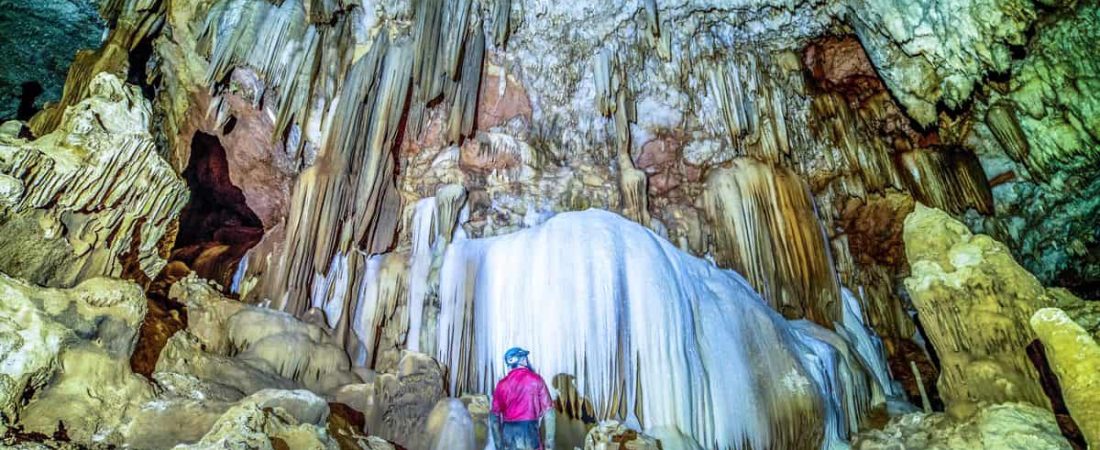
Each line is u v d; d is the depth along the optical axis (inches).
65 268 155.7
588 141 305.9
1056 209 270.1
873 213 311.7
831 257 289.4
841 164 303.1
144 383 140.0
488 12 261.4
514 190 287.0
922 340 307.9
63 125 155.5
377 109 256.5
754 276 273.1
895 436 191.9
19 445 103.4
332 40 259.0
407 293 254.1
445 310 243.4
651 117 305.1
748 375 215.5
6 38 281.9
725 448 208.1
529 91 291.4
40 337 119.0
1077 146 244.1
